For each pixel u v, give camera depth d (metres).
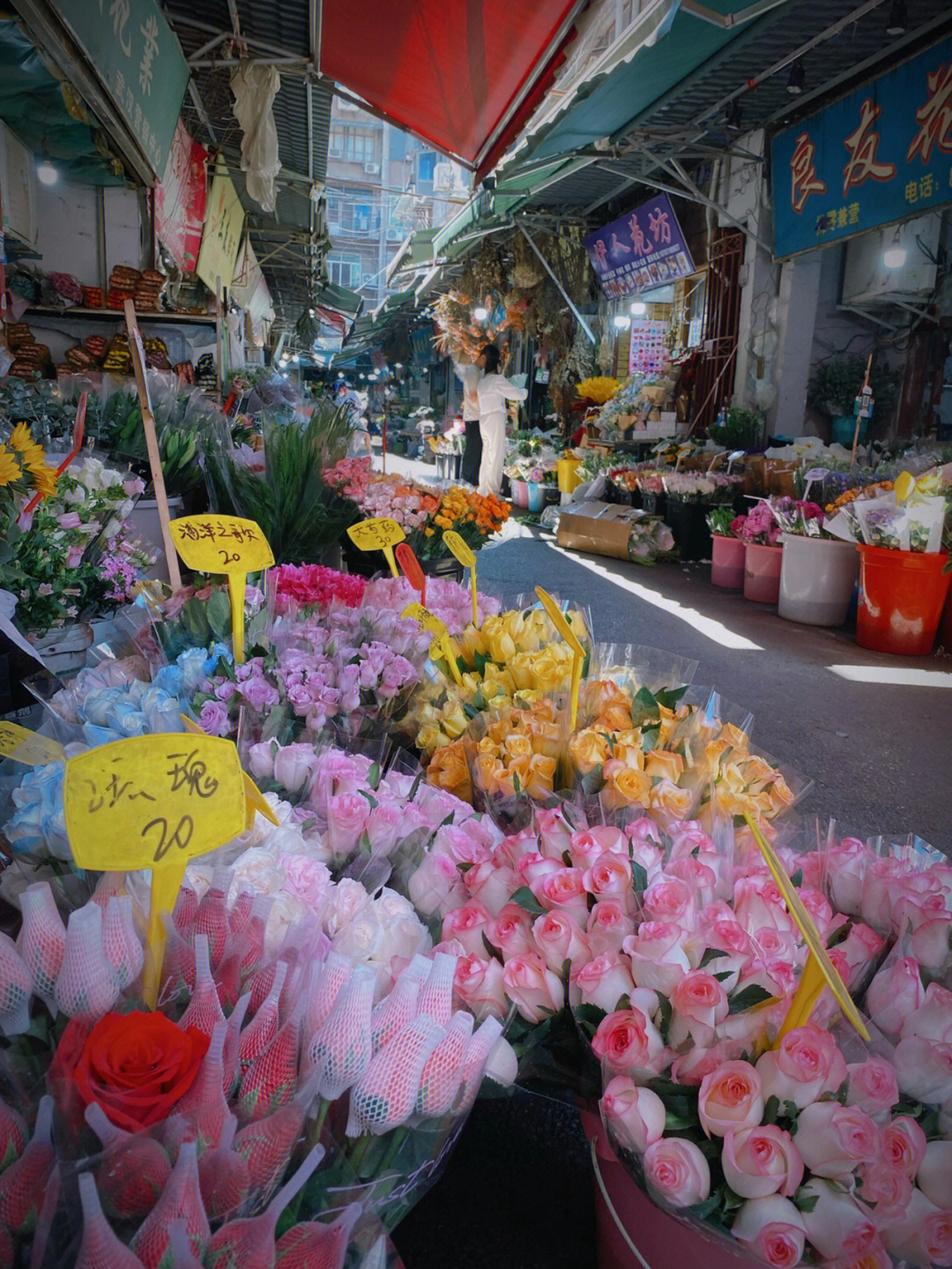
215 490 3.89
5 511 2.07
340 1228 0.70
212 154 7.40
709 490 7.91
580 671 1.60
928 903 1.13
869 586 5.21
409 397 27.55
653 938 0.97
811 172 7.09
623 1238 1.02
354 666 1.79
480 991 1.03
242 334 10.77
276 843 1.21
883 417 8.12
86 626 2.40
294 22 5.02
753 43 6.14
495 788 1.50
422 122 6.52
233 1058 0.77
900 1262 0.86
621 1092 0.90
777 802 1.56
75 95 4.14
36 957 0.83
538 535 9.92
